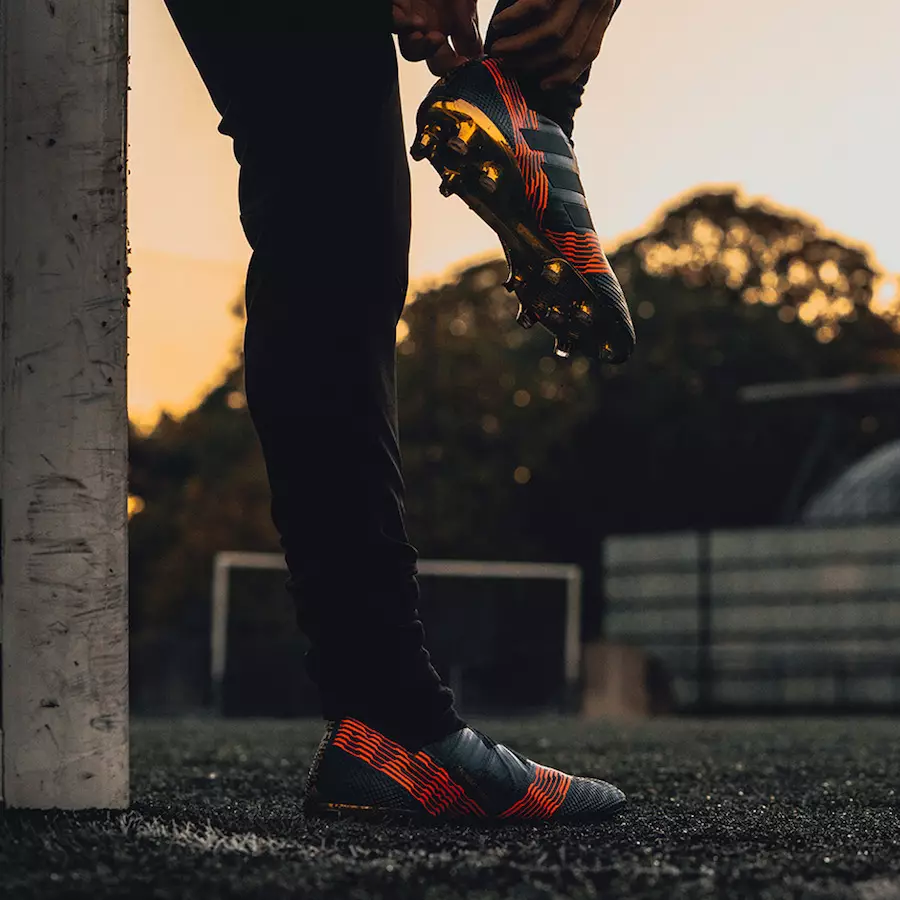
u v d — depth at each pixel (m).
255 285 1.72
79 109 1.73
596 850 1.39
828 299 35.50
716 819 1.86
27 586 1.68
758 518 35.34
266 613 25.94
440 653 22.64
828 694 26.80
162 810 1.74
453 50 1.87
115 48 1.75
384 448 1.71
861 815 1.95
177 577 32.12
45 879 1.13
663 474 35.03
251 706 22.03
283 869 1.20
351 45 1.67
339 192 1.68
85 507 1.70
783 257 35.34
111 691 1.71
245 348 1.73
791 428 35.00
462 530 32.19
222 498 32.44
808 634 27.22
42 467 1.68
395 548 1.73
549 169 1.70
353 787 1.76
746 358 34.44
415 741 1.78
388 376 1.73
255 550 31.56
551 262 1.71
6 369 1.71
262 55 1.67
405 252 1.74
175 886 1.10
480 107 1.67
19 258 1.71
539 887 1.14
